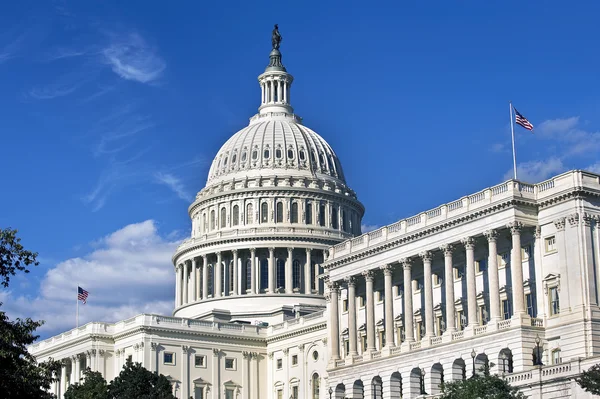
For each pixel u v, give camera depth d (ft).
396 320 430.61
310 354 558.97
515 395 324.80
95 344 573.33
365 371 429.79
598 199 368.89
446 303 399.24
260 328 593.83
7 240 244.42
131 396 445.78
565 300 362.33
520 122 388.78
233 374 578.66
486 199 385.70
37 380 258.78
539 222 377.09
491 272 378.73
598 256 362.94
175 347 563.89
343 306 463.01
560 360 359.66
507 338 366.63
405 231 422.82
